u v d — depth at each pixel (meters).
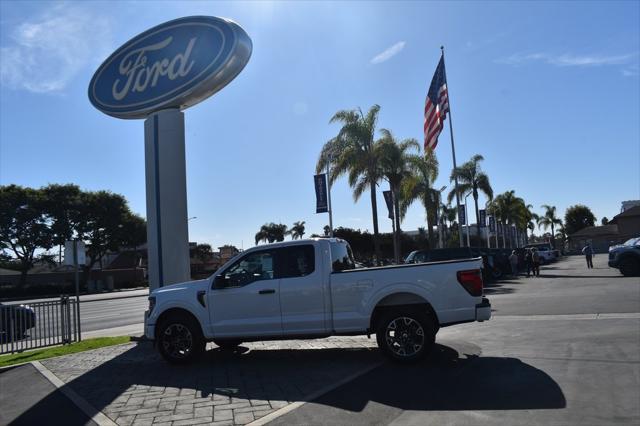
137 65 13.44
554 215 106.38
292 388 7.23
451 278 8.29
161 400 6.97
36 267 73.06
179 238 12.75
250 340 9.30
